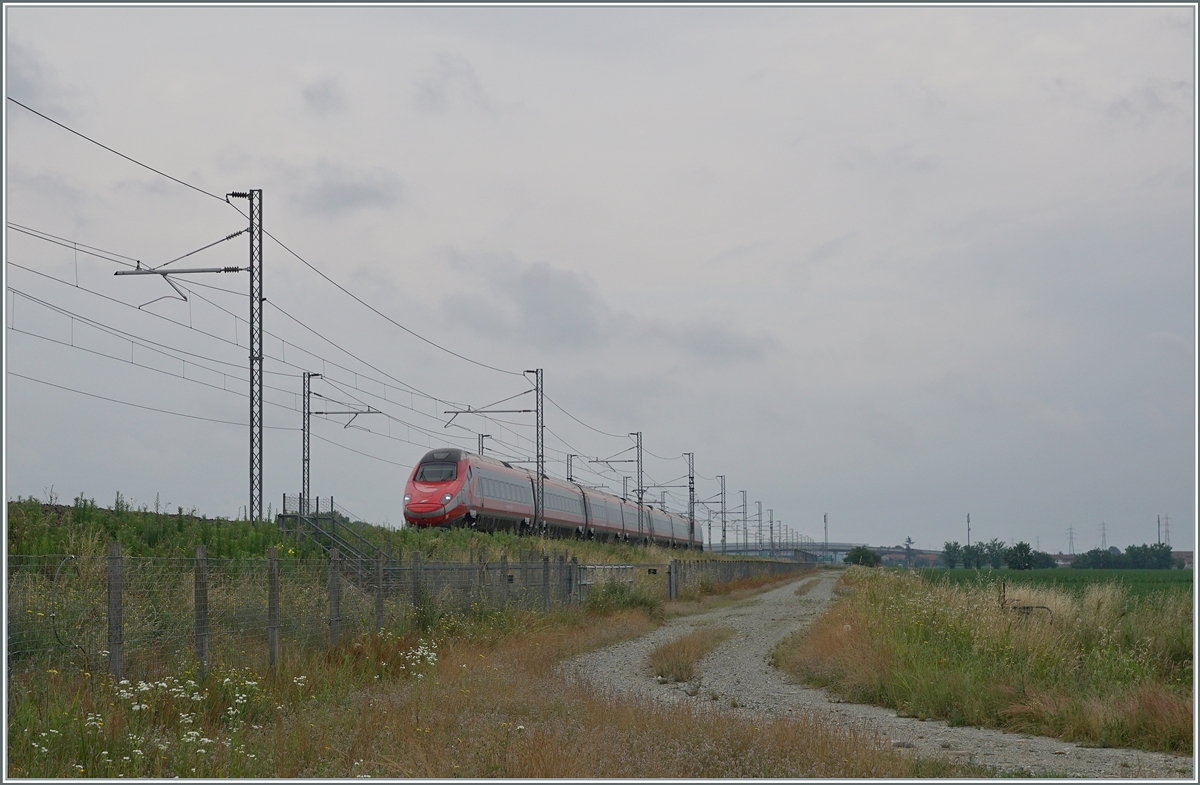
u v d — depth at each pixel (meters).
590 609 30.42
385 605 19.55
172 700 10.41
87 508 21.81
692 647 21.53
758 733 10.46
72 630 11.21
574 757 9.09
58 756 8.45
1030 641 16.03
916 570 34.69
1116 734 11.85
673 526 83.19
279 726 10.15
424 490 42.78
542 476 51.75
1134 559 145.50
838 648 18.50
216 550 22.77
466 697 12.37
